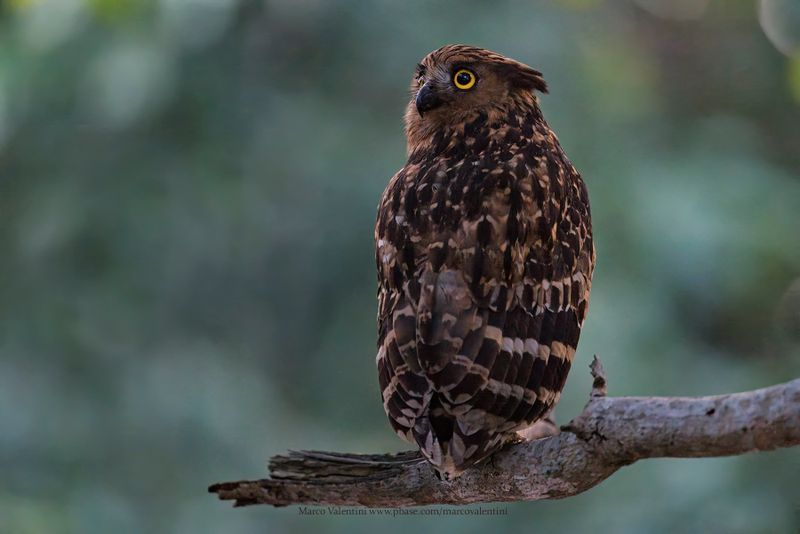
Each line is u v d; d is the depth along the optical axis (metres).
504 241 6.28
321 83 15.70
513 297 6.22
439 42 15.10
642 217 14.12
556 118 14.82
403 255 6.32
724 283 13.95
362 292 15.38
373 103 15.62
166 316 14.95
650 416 5.39
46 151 14.73
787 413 4.97
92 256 14.83
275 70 15.57
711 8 17.83
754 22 17.58
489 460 6.01
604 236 14.04
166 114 14.94
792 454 11.84
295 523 14.17
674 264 13.95
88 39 13.88
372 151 15.27
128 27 14.00
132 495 14.34
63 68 13.87
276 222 15.21
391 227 6.46
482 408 5.90
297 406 15.62
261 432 14.93
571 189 6.88
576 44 15.30
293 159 15.21
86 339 14.62
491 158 6.75
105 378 14.58
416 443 5.88
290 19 15.45
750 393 5.11
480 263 6.20
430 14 15.21
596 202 14.28
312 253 15.27
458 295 6.12
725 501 11.89
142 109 14.02
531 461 5.88
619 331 13.45
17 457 13.98
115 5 13.71
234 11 15.07
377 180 15.11
